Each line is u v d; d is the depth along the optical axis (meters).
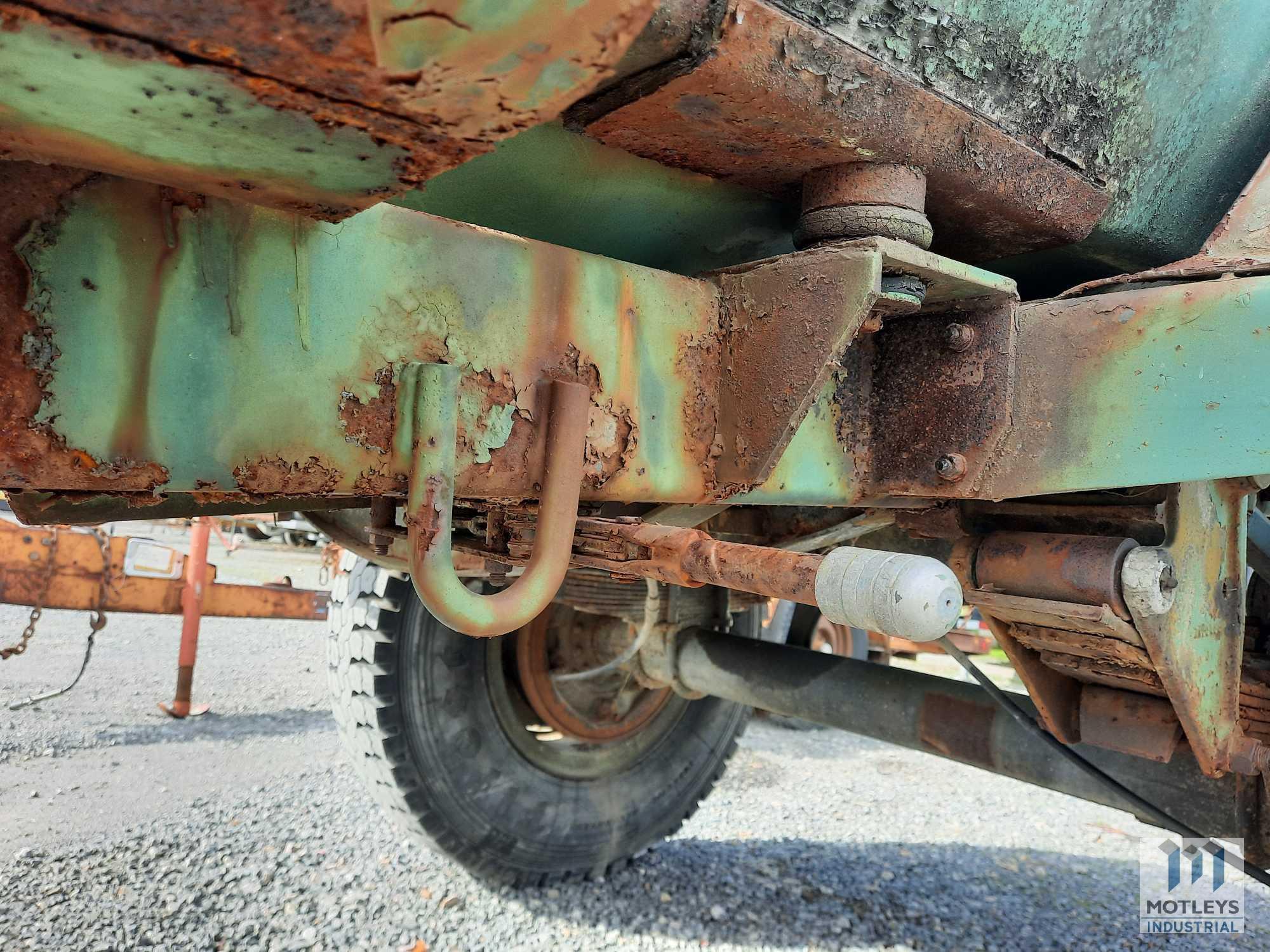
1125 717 1.71
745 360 1.19
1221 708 1.59
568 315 1.04
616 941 2.49
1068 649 1.58
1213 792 1.82
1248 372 1.12
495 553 1.23
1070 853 3.37
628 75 0.97
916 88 1.08
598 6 0.42
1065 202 1.37
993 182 1.26
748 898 2.80
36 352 0.67
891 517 1.77
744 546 1.05
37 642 6.49
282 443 0.81
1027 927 2.71
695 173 1.22
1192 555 1.50
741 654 2.46
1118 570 1.41
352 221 0.86
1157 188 1.54
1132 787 1.91
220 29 0.41
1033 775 2.02
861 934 2.61
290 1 0.39
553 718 2.69
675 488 1.17
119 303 0.71
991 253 1.55
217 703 5.01
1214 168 1.61
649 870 2.98
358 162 0.58
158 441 0.73
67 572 4.18
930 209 1.33
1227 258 1.29
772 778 4.12
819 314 1.11
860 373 1.44
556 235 1.41
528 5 0.41
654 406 1.14
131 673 5.65
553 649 2.82
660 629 2.58
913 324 1.41
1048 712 1.74
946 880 3.04
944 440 1.36
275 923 2.51
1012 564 1.53
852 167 1.17
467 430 0.94
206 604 4.69
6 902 2.54
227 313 0.77
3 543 4.01
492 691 2.66
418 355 0.90
